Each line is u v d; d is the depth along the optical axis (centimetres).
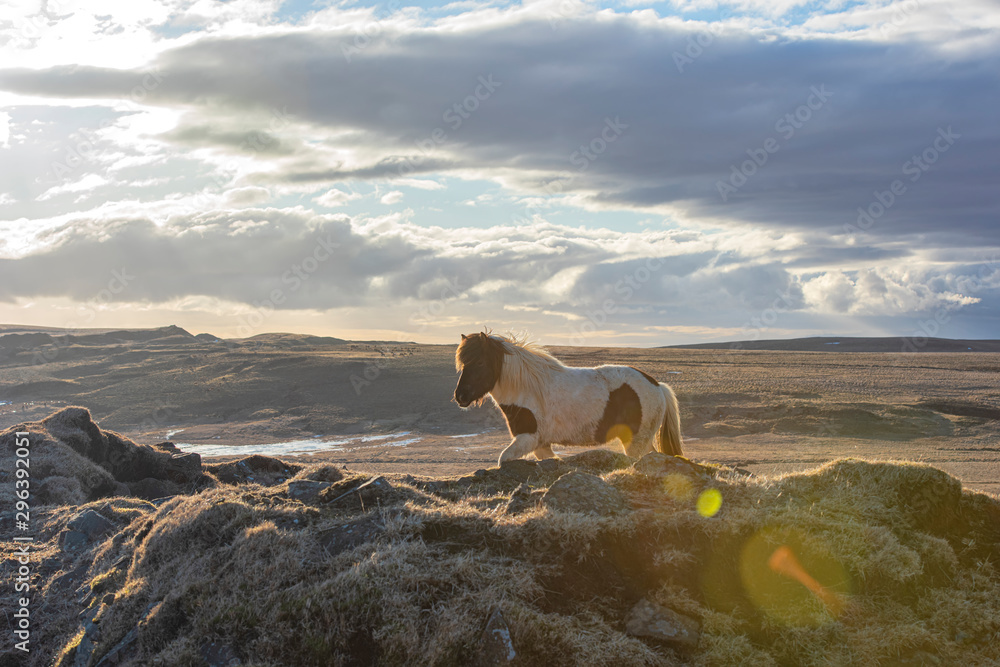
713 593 542
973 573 581
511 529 571
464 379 833
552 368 870
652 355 10325
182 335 16412
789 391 6644
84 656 582
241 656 507
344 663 491
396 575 523
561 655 479
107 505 989
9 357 11631
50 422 1416
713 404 6197
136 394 8638
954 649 511
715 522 568
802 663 502
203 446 6081
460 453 4862
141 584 609
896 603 541
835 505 617
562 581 543
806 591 541
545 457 909
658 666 480
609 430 871
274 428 6825
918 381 7281
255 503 677
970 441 4641
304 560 565
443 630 486
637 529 568
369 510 645
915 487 636
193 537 635
